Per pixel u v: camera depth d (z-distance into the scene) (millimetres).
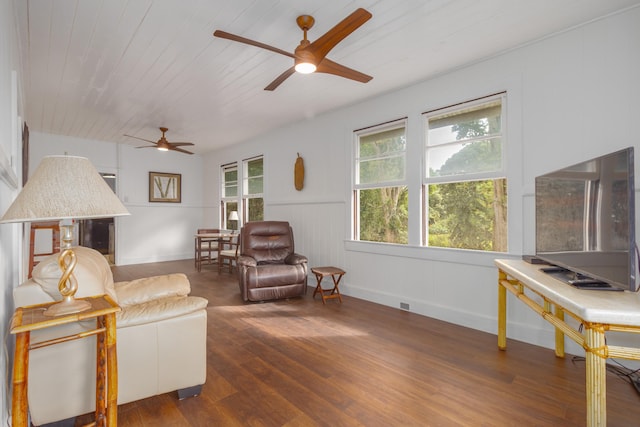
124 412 1691
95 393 1543
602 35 2266
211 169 7344
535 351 2436
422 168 3355
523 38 2539
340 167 4246
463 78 3018
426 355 2373
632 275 1328
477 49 2701
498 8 2154
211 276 5309
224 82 3361
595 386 1187
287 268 3871
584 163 1708
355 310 3479
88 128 5242
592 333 1200
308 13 2193
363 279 3941
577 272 1746
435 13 2205
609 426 1587
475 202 3045
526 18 2271
